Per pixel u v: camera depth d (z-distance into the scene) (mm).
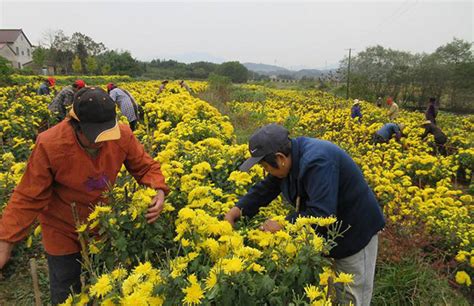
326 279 1938
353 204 2500
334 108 19922
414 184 7758
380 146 9391
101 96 2219
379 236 4363
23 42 78188
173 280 1851
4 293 3807
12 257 4043
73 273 2750
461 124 18531
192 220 2199
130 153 2701
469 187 8047
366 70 47594
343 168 2438
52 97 12844
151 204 2523
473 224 4988
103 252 2438
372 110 19062
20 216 2314
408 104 44812
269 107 18734
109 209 2400
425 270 4043
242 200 2898
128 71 64688
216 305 1835
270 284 1829
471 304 4082
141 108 11102
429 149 9461
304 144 2490
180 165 3508
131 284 1833
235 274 1804
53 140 2303
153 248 2635
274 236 2131
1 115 8562
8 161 4930
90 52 73625
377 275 3975
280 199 3758
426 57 45375
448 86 43406
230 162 4395
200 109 9500
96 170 2467
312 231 2062
